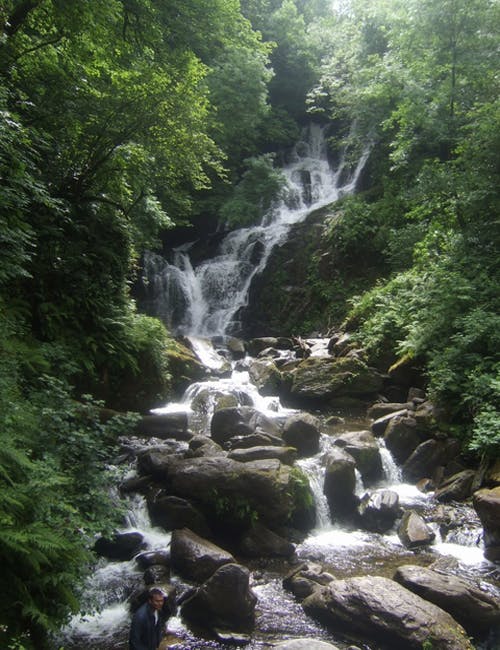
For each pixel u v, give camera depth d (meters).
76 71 11.73
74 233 12.20
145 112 12.25
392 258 18.50
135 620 4.85
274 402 13.37
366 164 25.67
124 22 12.12
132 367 11.61
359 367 13.70
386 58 18.64
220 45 20.56
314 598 6.38
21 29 11.34
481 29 14.84
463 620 6.15
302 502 8.51
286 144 32.56
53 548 4.65
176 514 7.98
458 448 10.26
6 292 9.91
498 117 12.73
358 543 8.20
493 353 10.80
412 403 12.21
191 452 9.33
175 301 23.48
